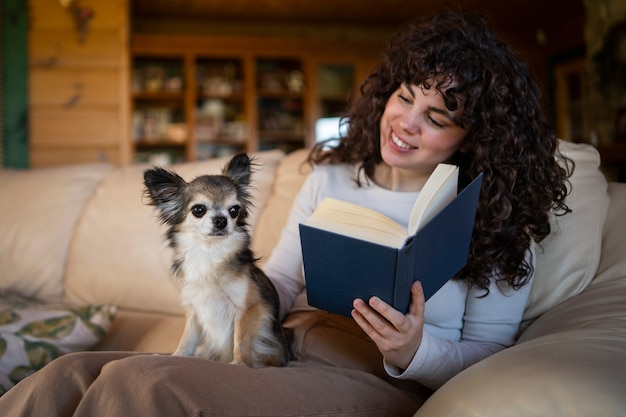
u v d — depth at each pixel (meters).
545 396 0.88
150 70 6.46
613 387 0.86
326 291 1.18
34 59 4.18
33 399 1.09
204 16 6.80
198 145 6.55
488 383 0.96
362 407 1.17
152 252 2.24
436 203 1.08
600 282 1.44
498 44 1.46
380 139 1.60
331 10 6.61
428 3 6.37
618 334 1.10
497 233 1.36
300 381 1.16
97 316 1.88
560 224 1.52
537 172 1.40
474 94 1.35
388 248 1.00
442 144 1.41
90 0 4.22
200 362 1.11
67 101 4.21
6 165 4.15
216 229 1.39
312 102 6.60
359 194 1.59
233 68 6.69
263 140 6.71
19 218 2.47
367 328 1.17
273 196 2.17
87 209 2.44
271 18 6.91
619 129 4.90
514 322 1.42
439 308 1.41
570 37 6.68
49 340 1.77
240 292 1.39
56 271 2.40
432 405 1.00
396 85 1.55
